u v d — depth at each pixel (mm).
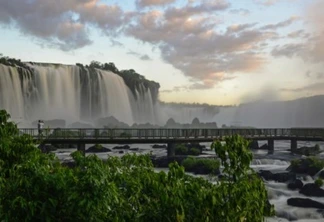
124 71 119562
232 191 5098
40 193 4816
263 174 27594
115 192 4977
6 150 6855
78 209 4711
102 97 96625
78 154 6715
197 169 29656
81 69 92562
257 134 49188
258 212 5285
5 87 69188
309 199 20156
